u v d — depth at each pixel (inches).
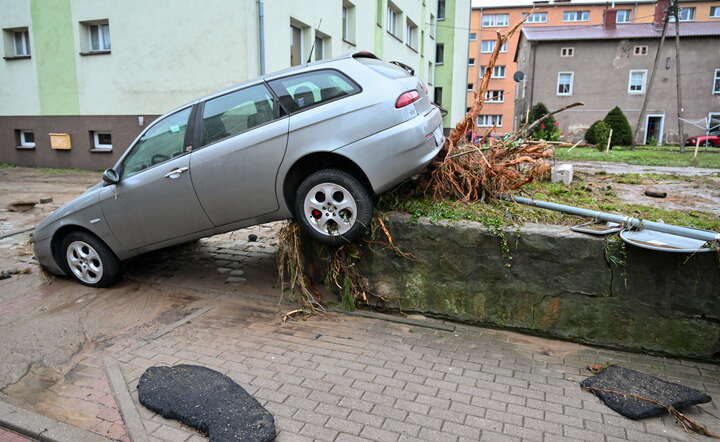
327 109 174.2
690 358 157.2
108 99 609.6
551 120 979.3
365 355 163.0
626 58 1454.2
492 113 2383.1
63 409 135.3
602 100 1482.5
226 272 246.4
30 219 359.3
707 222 177.6
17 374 153.3
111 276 223.3
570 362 158.2
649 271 156.7
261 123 184.7
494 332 178.9
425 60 1199.6
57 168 665.0
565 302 168.2
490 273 176.2
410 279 187.9
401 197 200.5
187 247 288.8
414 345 169.9
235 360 159.8
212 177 190.1
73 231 227.5
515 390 142.3
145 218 207.0
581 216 177.8
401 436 121.8
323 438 121.1
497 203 195.3
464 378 149.0
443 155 205.0
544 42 1478.8
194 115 197.2
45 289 225.8
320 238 180.9
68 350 168.2
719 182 282.0
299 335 178.1
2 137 692.7
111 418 131.0
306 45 616.7
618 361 158.6
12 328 184.5
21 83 661.9
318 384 145.3
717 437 121.3
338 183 173.8
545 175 265.9
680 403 131.6
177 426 126.3
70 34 613.0
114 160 625.3
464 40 1366.9
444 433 123.0
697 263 151.6
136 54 577.6
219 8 523.8
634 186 264.5
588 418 129.0
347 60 182.2
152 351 166.7
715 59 1422.2
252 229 329.4
